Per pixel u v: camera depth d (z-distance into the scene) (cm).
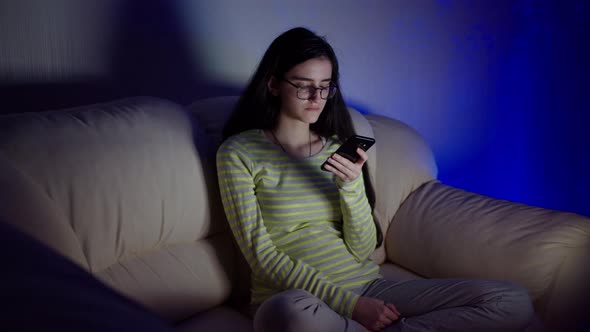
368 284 123
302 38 122
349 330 96
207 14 152
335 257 121
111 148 104
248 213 116
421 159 168
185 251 119
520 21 220
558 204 234
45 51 126
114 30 136
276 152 125
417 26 197
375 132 165
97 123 107
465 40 210
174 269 114
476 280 112
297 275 110
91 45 133
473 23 210
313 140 134
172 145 115
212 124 136
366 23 185
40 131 98
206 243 125
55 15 126
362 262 128
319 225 125
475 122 222
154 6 141
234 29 158
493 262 130
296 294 97
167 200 111
